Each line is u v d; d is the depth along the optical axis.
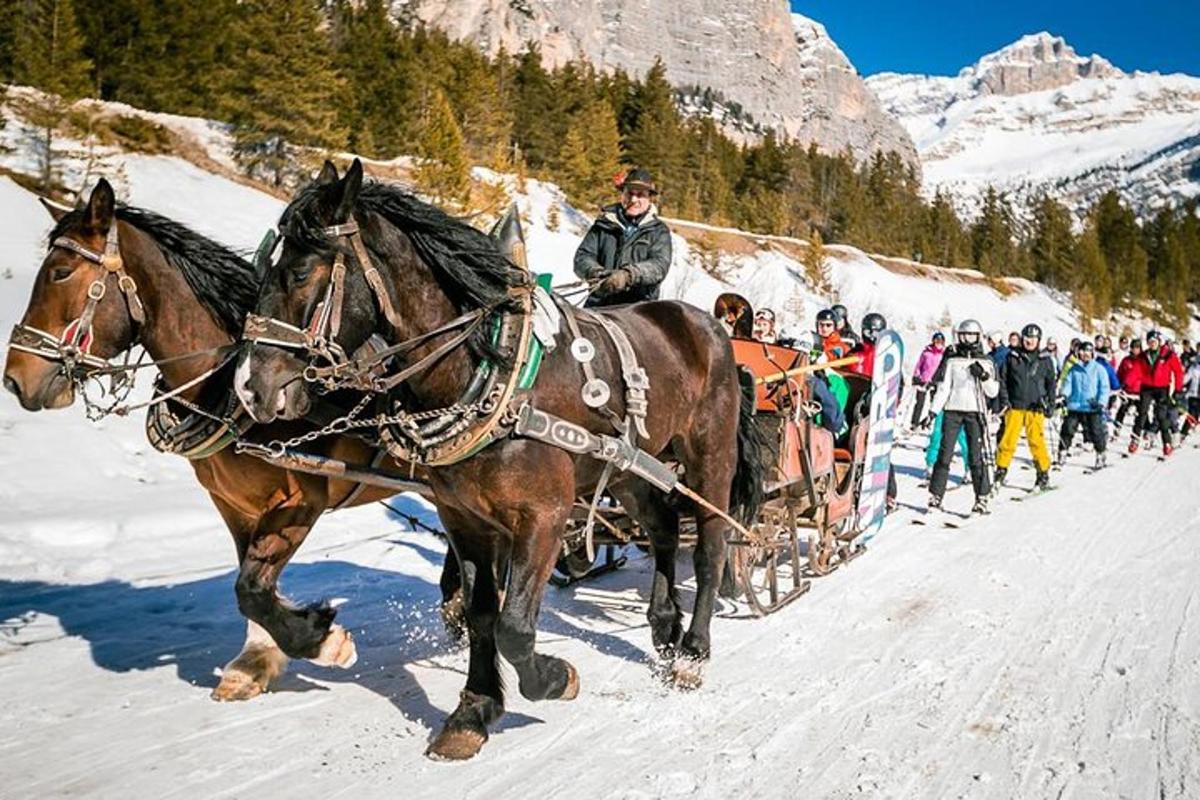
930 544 9.17
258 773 4.08
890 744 4.46
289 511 4.88
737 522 6.00
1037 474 12.71
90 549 7.84
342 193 3.97
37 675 5.14
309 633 4.93
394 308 4.20
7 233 19.94
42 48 34.00
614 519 6.36
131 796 3.83
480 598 4.51
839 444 8.90
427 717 4.77
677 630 5.70
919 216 95.88
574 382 4.55
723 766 4.21
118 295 4.60
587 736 4.55
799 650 5.89
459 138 38.69
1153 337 18.23
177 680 5.15
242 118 36.19
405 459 4.31
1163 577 7.79
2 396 11.45
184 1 43.81
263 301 3.98
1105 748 4.40
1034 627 6.38
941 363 11.30
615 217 6.34
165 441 4.78
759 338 8.48
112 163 30.78
